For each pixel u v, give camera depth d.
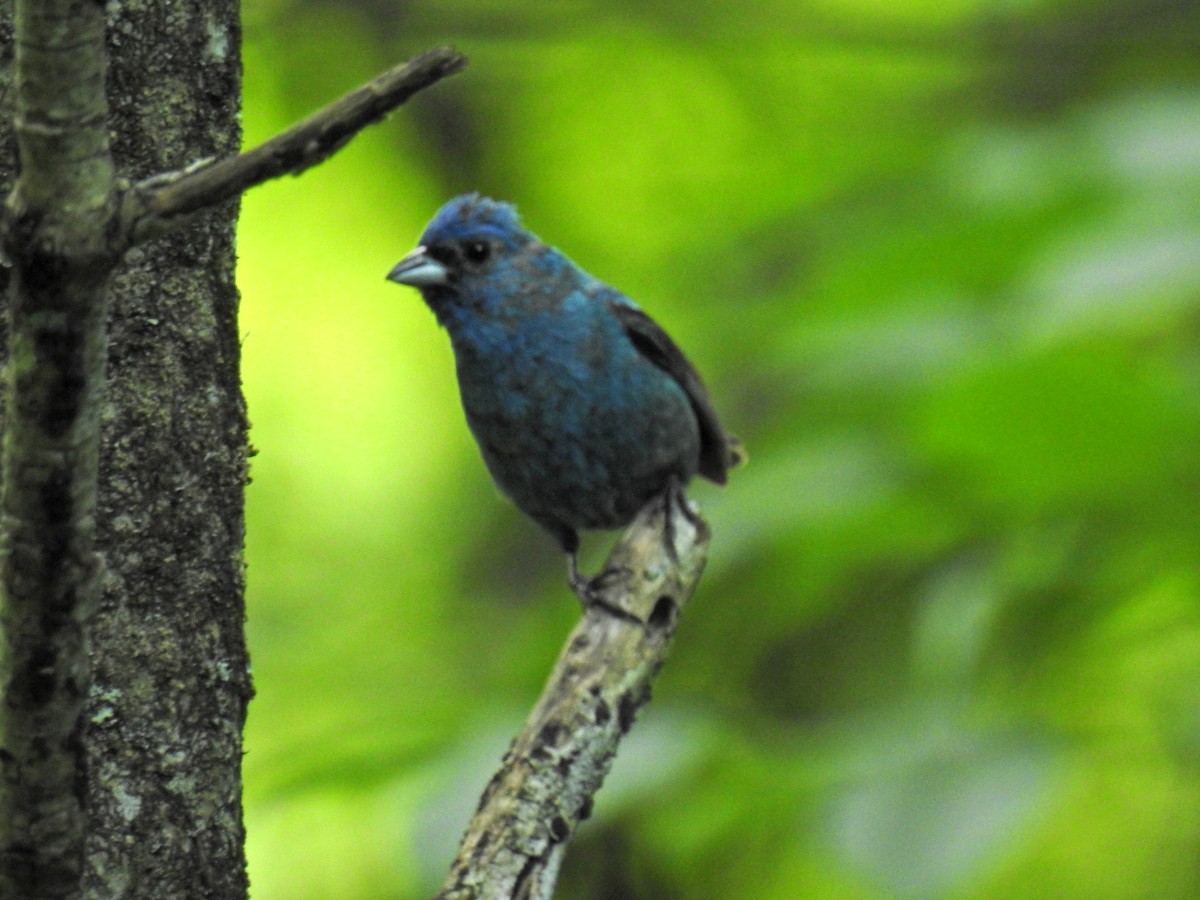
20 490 3.83
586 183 16.19
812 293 8.88
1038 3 14.52
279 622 13.60
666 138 15.88
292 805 7.53
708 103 15.84
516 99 16.53
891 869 6.19
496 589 14.56
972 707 7.34
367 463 17.05
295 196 16.88
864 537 8.29
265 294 17.27
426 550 15.38
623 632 6.62
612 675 6.46
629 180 16.08
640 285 12.74
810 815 6.61
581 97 16.39
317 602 14.25
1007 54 14.45
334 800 7.62
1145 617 8.54
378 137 16.62
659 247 13.46
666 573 6.88
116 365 5.15
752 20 15.41
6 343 4.91
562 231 15.91
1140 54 13.77
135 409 5.16
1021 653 7.97
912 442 7.97
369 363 17.53
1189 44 13.61
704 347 10.55
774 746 7.33
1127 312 7.30
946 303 8.24
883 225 9.51
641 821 7.61
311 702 11.63
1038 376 7.38
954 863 6.12
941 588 8.03
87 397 3.80
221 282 5.39
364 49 15.91
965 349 7.86
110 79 5.18
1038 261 7.98
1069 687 7.99
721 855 7.23
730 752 7.31
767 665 10.09
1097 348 7.42
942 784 6.42
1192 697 8.39
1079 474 7.75
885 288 8.57
